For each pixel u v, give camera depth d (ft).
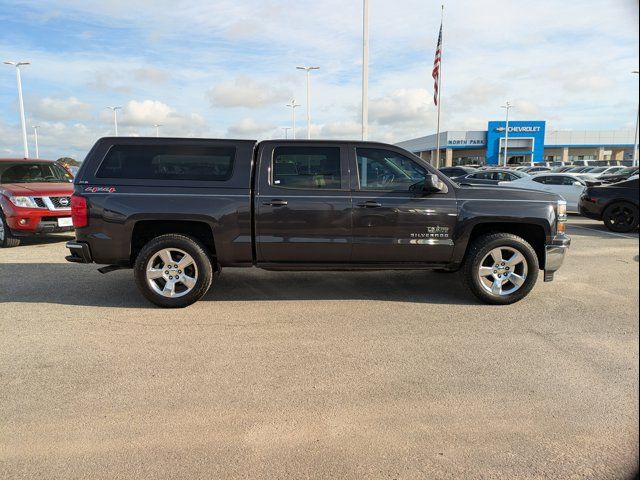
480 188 18.11
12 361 12.72
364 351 13.42
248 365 12.50
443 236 17.34
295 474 8.21
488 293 17.60
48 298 18.67
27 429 9.52
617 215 38.37
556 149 224.94
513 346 13.76
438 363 12.62
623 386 11.30
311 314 16.71
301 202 16.93
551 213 17.47
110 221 16.75
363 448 8.94
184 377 11.78
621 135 221.05
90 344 13.93
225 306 17.63
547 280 17.99
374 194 17.19
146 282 17.01
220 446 8.98
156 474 8.19
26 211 29.01
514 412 10.17
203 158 17.29
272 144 17.35
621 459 8.57
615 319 16.12
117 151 17.22
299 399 10.73
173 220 17.01
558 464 8.46
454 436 9.32
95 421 9.80
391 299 18.57
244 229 17.04
